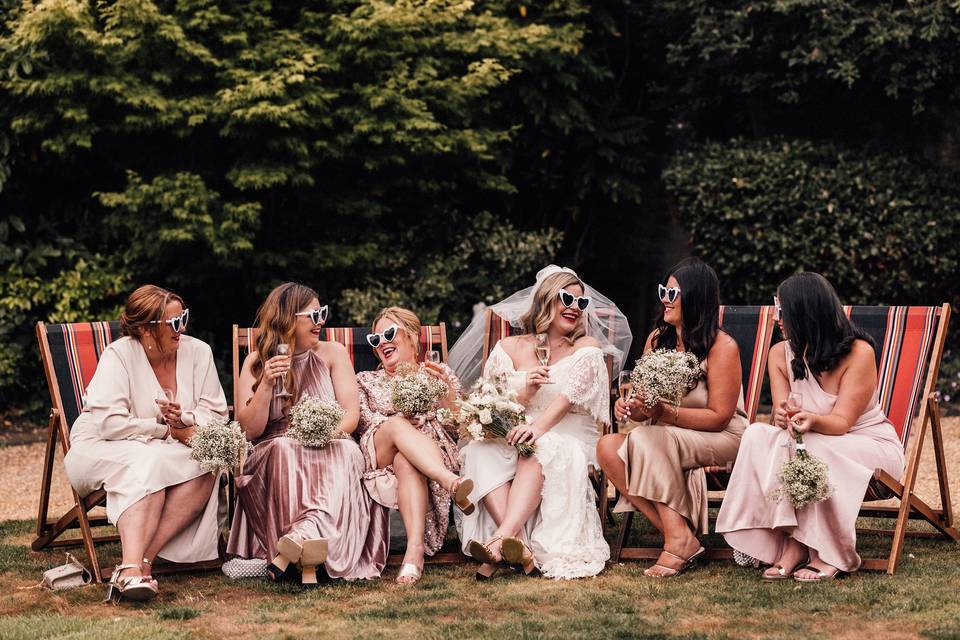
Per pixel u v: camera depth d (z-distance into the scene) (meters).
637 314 10.63
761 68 9.41
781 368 4.25
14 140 8.46
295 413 4.09
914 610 3.47
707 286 4.28
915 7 8.35
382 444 4.25
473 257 9.72
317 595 3.81
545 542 4.12
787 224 8.65
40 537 4.59
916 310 4.57
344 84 8.95
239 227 8.45
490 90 9.70
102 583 4.03
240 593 3.87
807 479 3.78
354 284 9.32
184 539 4.06
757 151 8.89
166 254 8.59
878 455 4.03
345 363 4.55
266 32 8.80
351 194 9.17
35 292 8.59
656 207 10.54
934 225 8.48
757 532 3.99
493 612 3.56
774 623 3.36
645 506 4.20
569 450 4.24
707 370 4.27
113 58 8.23
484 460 4.26
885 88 8.55
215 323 9.32
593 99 10.15
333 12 8.99
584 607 3.61
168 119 8.23
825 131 9.43
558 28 9.71
